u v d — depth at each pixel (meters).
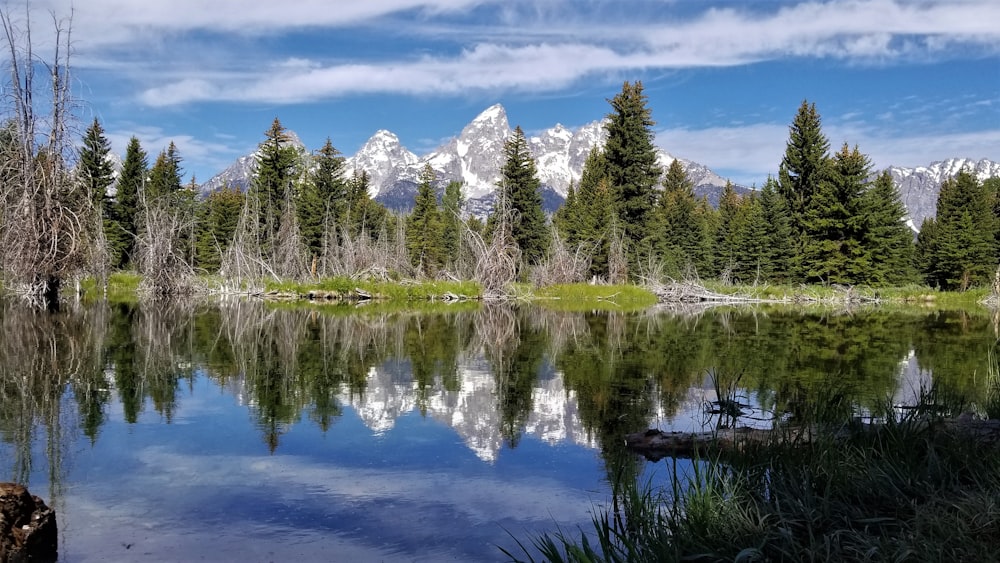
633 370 12.00
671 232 52.25
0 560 4.18
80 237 23.97
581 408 8.90
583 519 5.07
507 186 48.28
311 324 20.52
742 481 4.98
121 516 5.08
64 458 6.54
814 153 50.31
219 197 57.62
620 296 36.28
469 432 7.66
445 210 67.56
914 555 3.50
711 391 10.00
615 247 42.66
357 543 4.62
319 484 5.84
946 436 5.64
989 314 26.97
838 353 14.13
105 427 7.75
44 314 21.70
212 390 9.97
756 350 14.71
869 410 8.38
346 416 8.40
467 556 4.41
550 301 35.47
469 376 11.36
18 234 22.17
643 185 48.88
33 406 8.77
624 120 49.00
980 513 3.87
